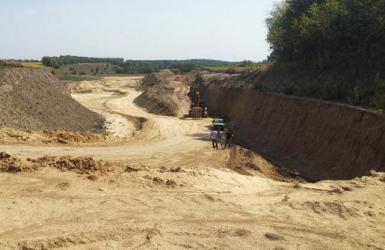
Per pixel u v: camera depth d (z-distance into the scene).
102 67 166.00
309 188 14.80
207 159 28.33
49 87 43.00
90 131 38.94
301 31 42.19
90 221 10.88
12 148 27.31
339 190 14.30
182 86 86.19
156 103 59.41
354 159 21.70
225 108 56.19
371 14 32.75
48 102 39.28
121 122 46.28
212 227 10.87
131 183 14.16
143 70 159.00
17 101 35.00
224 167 24.98
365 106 24.94
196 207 12.31
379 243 10.33
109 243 9.67
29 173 14.88
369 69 31.80
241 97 50.56
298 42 43.56
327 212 12.27
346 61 35.47
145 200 12.65
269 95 39.41
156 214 11.61
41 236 9.80
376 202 13.25
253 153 27.20
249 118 42.09
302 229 11.02
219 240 10.09
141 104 65.44
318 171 23.95
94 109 58.50
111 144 33.03
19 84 37.94
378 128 20.83
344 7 36.25
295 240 10.32
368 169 20.05
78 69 150.00
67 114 40.31
